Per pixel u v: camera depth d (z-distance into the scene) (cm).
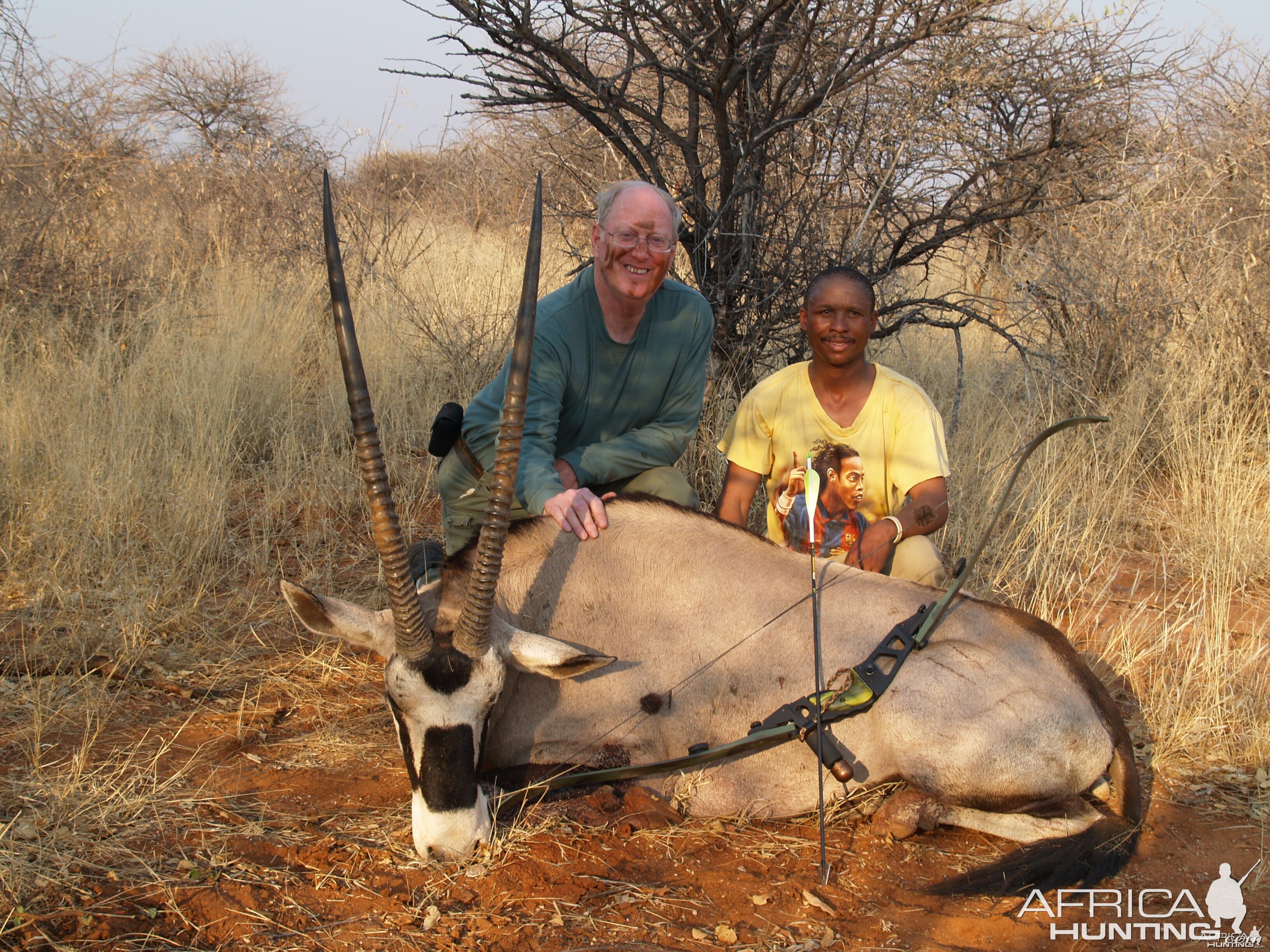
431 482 595
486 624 288
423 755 286
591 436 407
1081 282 714
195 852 288
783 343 628
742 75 531
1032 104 572
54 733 345
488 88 536
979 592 491
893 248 602
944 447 385
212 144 1166
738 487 412
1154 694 403
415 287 830
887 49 508
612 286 369
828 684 322
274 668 405
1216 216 770
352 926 263
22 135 766
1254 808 339
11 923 251
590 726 332
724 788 330
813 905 285
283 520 545
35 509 488
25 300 713
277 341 721
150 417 585
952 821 320
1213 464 609
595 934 267
